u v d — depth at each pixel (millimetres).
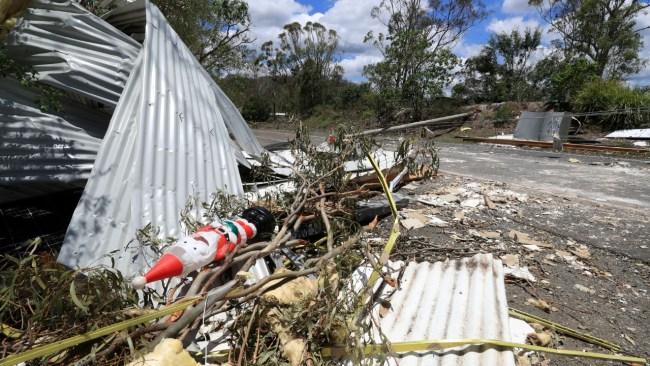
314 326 1844
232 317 2107
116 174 3152
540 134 15094
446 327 2293
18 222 3695
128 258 2627
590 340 2750
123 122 3576
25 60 3793
